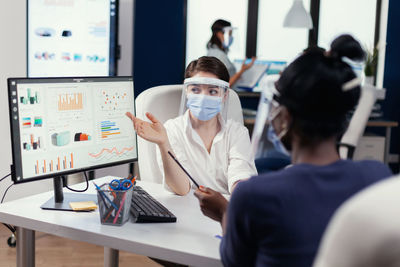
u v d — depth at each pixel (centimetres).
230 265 109
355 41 101
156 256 140
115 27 368
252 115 473
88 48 363
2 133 360
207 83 201
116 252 221
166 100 241
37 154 162
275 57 568
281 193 94
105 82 181
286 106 101
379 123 459
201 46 567
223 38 500
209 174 211
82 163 176
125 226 155
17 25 356
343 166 100
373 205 55
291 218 94
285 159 262
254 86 524
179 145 211
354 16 554
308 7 556
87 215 164
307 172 97
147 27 548
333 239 58
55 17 350
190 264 136
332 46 102
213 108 203
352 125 375
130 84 190
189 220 163
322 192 95
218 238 147
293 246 94
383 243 53
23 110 157
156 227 155
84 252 322
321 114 98
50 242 335
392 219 53
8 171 365
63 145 169
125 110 188
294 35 563
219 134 212
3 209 168
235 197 99
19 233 171
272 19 563
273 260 96
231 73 517
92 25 362
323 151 101
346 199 96
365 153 466
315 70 97
